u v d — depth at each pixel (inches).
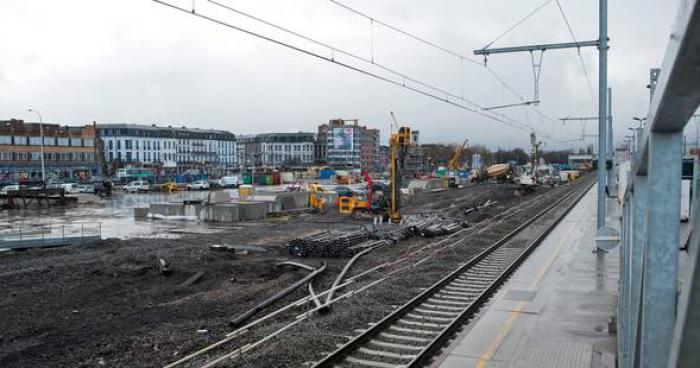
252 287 698.8
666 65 96.7
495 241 1011.9
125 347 477.4
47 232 1277.1
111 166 5280.5
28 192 2257.6
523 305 527.5
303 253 925.8
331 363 387.5
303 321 506.9
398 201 1391.5
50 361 449.4
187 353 449.7
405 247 1013.8
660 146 125.1
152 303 637.3
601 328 449.1
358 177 4517.7
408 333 462.3
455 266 757.9
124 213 1939.0
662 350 130.2
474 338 430.6
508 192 2516.0
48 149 4050.2
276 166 6501.0
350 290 644.7
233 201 1854.1
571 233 1058.7
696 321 79.4
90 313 594.9
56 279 745.0
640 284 172.1
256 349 433.7
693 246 79.8
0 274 762.2
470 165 6776.6
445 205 1982.0
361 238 1033.5
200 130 7618.1
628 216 251.0
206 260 848.9
